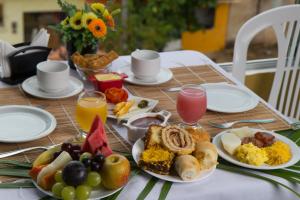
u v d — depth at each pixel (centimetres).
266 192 119
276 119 148
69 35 165
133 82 166
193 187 115
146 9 252
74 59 164
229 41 247
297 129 142
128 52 247
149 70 165
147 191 112
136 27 252
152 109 149
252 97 159
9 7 216
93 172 108
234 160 123
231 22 246
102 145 115
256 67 233
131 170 119
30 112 143
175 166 116
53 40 177
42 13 223
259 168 121
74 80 165
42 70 153
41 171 109
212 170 120
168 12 260
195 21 254
